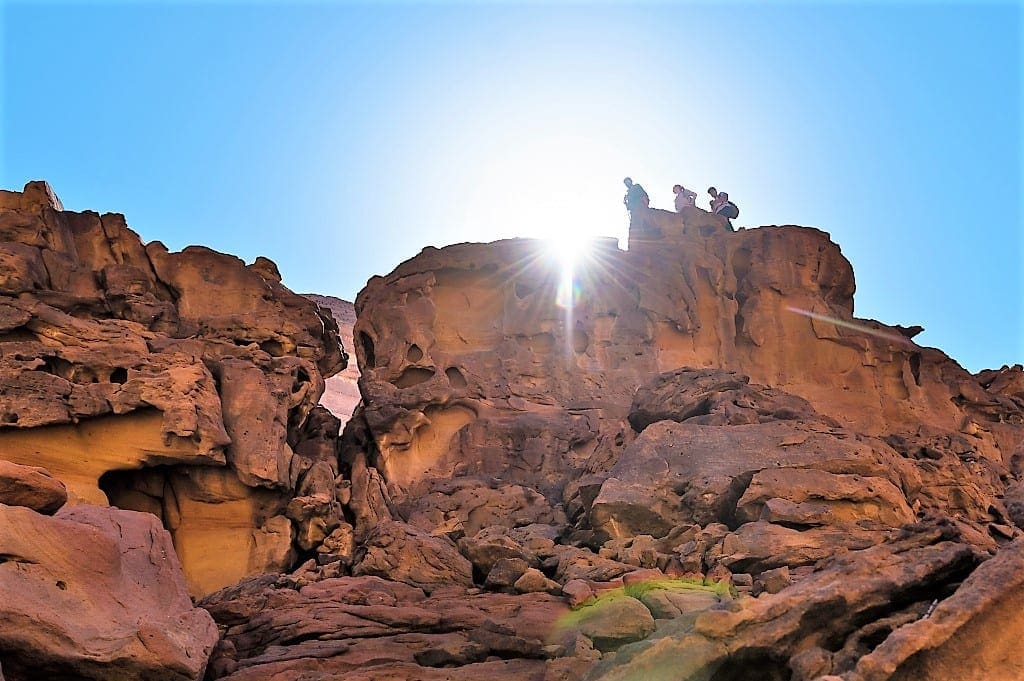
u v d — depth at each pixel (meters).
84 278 22.33
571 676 11.59
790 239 32.16
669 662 10.43
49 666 9.72
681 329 29.70
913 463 21.67
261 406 20.77
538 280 29.17
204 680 12.16
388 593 16.39
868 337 31.39
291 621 14.50
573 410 26.92
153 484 19.77
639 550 17.47
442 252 28.67
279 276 26.50
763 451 19.69
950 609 9.45
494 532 20.52
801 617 10.57
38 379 18.52
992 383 35.56
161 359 20.06
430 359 26.67
